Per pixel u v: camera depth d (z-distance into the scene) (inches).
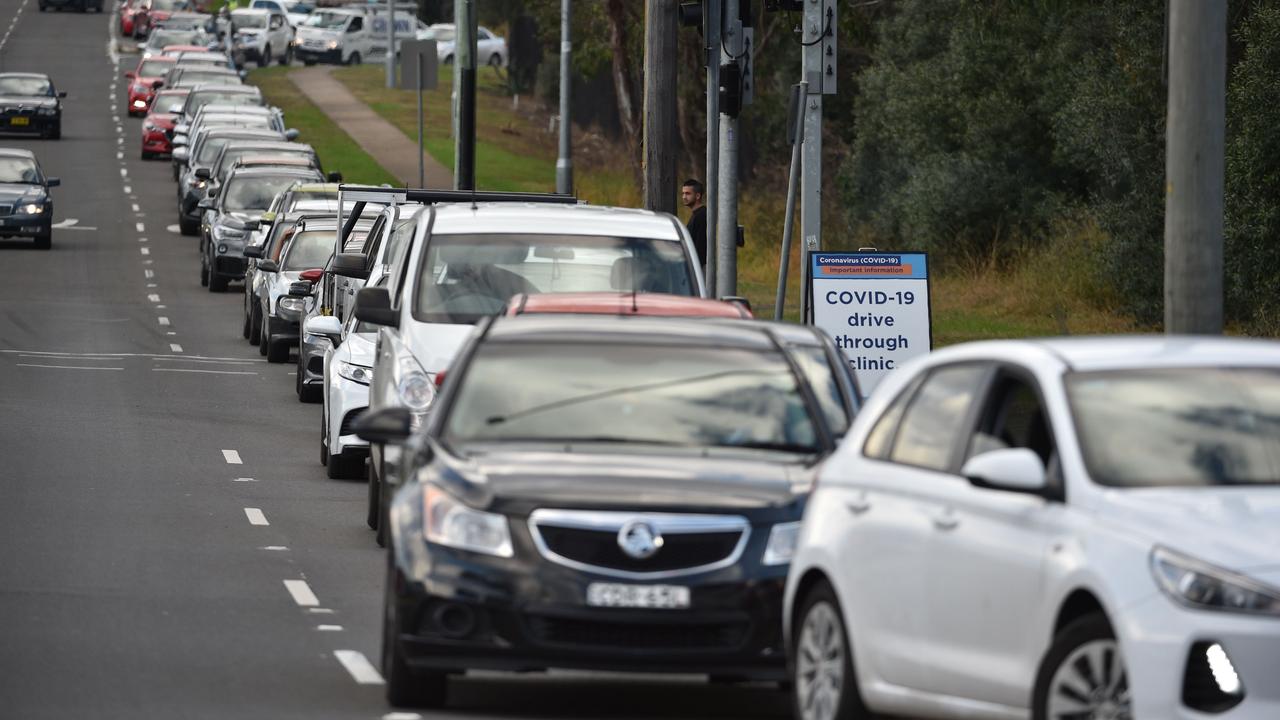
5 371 3186.5
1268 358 987.9
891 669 998.4
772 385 1254.3
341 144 7785.4
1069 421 928.3
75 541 1753.2
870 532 1021.8
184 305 4365.2
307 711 1130.0
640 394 1237.7
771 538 1111.6
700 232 3152.1
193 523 1884.8
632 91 5885.8
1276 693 811.4
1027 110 4672.7
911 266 2319.1
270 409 2876.5
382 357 1817.2
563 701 1204.5
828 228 5620.1
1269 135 3257.9
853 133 6136.8
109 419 2684.5
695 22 2792.8
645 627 1093.1
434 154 7578.7
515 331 1279.5
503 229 1854.1
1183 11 1515.7
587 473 1129.4
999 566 920.9
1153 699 823.1
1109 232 3914.9
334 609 1476.4
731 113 2625.5
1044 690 870.4
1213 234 1520.7
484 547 1101.1
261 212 4626.0
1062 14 4308.6
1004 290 4286.4
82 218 6092.5
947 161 4788.4
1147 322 3865.7
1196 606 822.5
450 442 1201.4
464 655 1098.1
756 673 1103.0
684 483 1126.4
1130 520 864.9
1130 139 3836.1
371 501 1862.7
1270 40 3250.5
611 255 1836.9
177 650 1302.9
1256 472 908.6
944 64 4837.6
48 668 1227.9
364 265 2091.5
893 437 1055.6
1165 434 925.8
